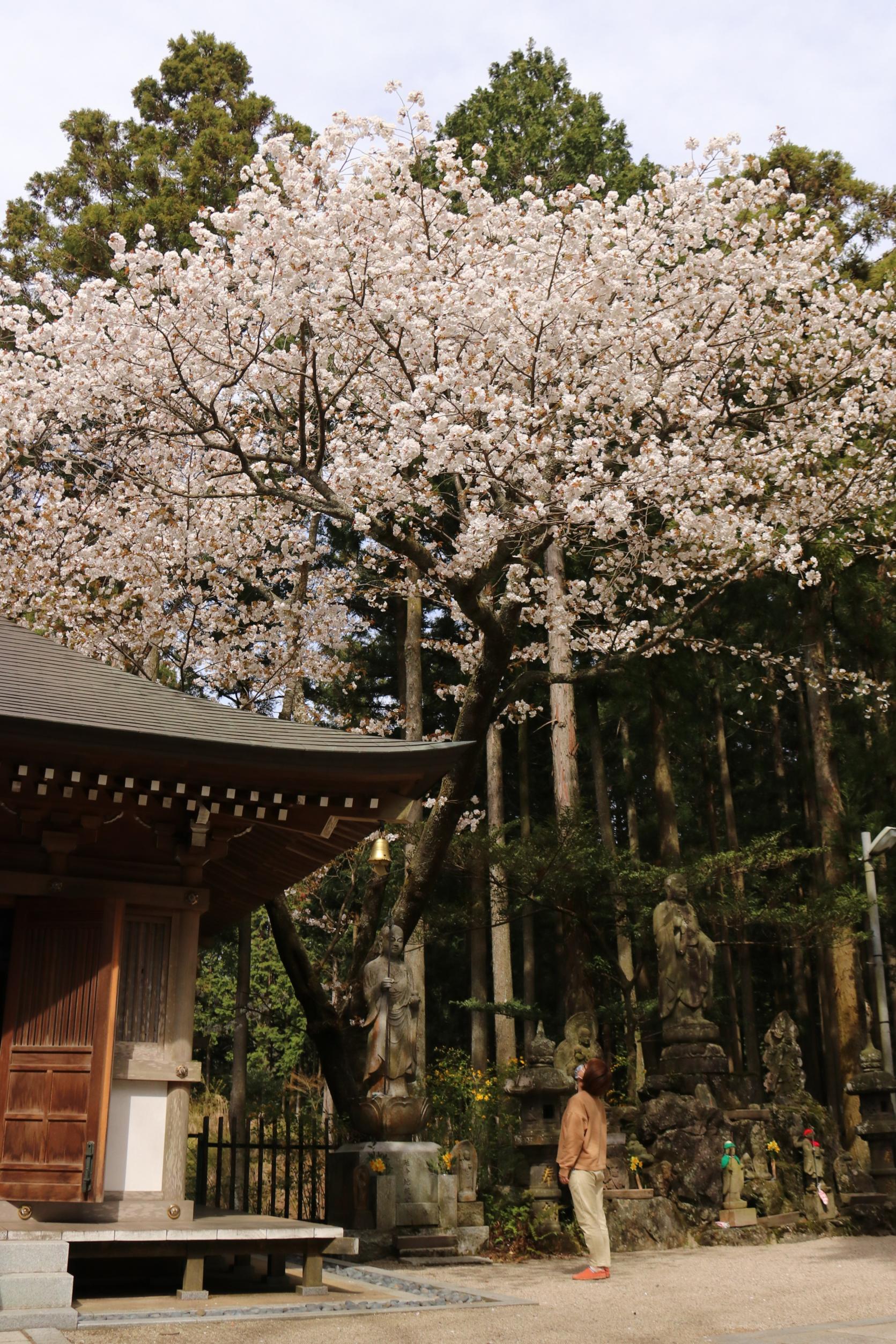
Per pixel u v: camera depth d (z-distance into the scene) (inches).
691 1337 229.6
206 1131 416.5
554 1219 431.8
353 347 469.1
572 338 450.9
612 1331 237.0
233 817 302.4
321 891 703.7
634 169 862.5
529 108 911.0
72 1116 267.6
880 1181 544.4
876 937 623.5
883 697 709.9
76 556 543.8
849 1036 705.0
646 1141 498.6
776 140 478.6
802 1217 497.4
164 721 292.2
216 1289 285.7
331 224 423.2
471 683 464.8
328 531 800.3
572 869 609.0
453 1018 1085.1
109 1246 254.8
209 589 603.5
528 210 480.4
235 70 971.3
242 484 521.7
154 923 299.1
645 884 644.1
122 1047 285.6
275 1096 813.2
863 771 721.6
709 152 467.2
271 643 602.5
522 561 468.8
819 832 882.8
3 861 286.8
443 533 454.3
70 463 535.5
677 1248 449.1
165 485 542.6
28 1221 263.1
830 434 549.0
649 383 488.4
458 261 454.6
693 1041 530.6
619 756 1075.9
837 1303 281.3
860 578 712.4
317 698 799.7
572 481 409.4
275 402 502.6
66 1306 234.4
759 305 507.5
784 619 789.2
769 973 1104.8
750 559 532.7
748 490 458.3
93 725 262.1
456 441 397.4
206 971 897.5
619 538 550.0
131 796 283.0
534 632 866.1
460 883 901.8
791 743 1184.8
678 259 506.9
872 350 535.5
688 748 964.6
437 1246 394.6
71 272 782.5
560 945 979.9
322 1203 546.6
